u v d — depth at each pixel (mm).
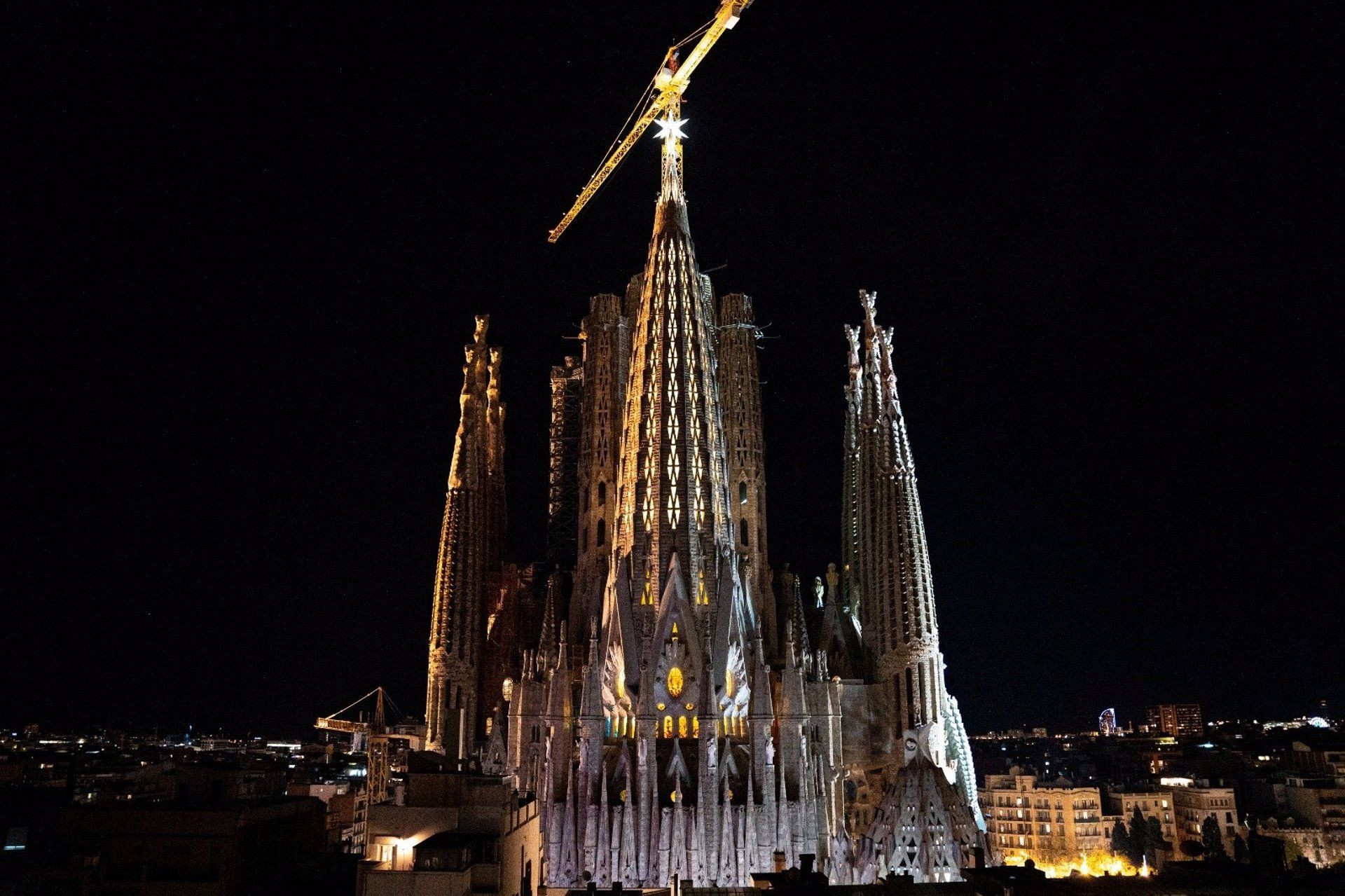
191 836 57094
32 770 105625
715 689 121875
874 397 136500
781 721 118500
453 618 132125
